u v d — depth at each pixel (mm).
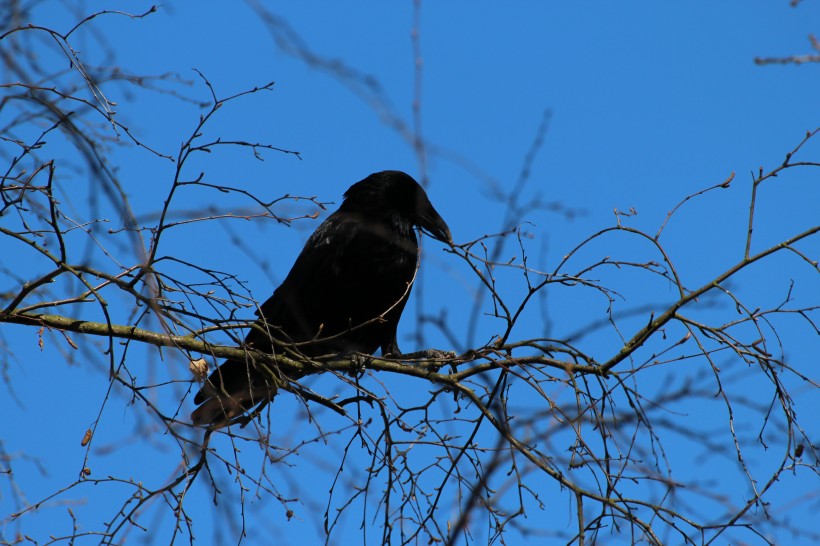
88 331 9117
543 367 9242
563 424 7508
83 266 8016
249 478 7574
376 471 8242
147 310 7867
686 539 7305
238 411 9953
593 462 7602
